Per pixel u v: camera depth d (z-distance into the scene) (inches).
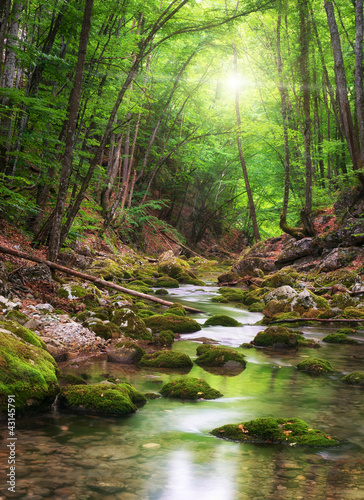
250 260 803.4
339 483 117.3
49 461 124.5
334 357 295.0
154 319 365.4
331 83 941.8
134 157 1226.0
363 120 629.9
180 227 1397.6
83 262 570.9
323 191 836.0
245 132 960.9
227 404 189.9
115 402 173.3
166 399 196.2
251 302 544.1
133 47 604.7
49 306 327.0
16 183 519.8
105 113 612.7
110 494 107.0
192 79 1141.1
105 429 153.8
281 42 872.3
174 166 1338.6
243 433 151.3
